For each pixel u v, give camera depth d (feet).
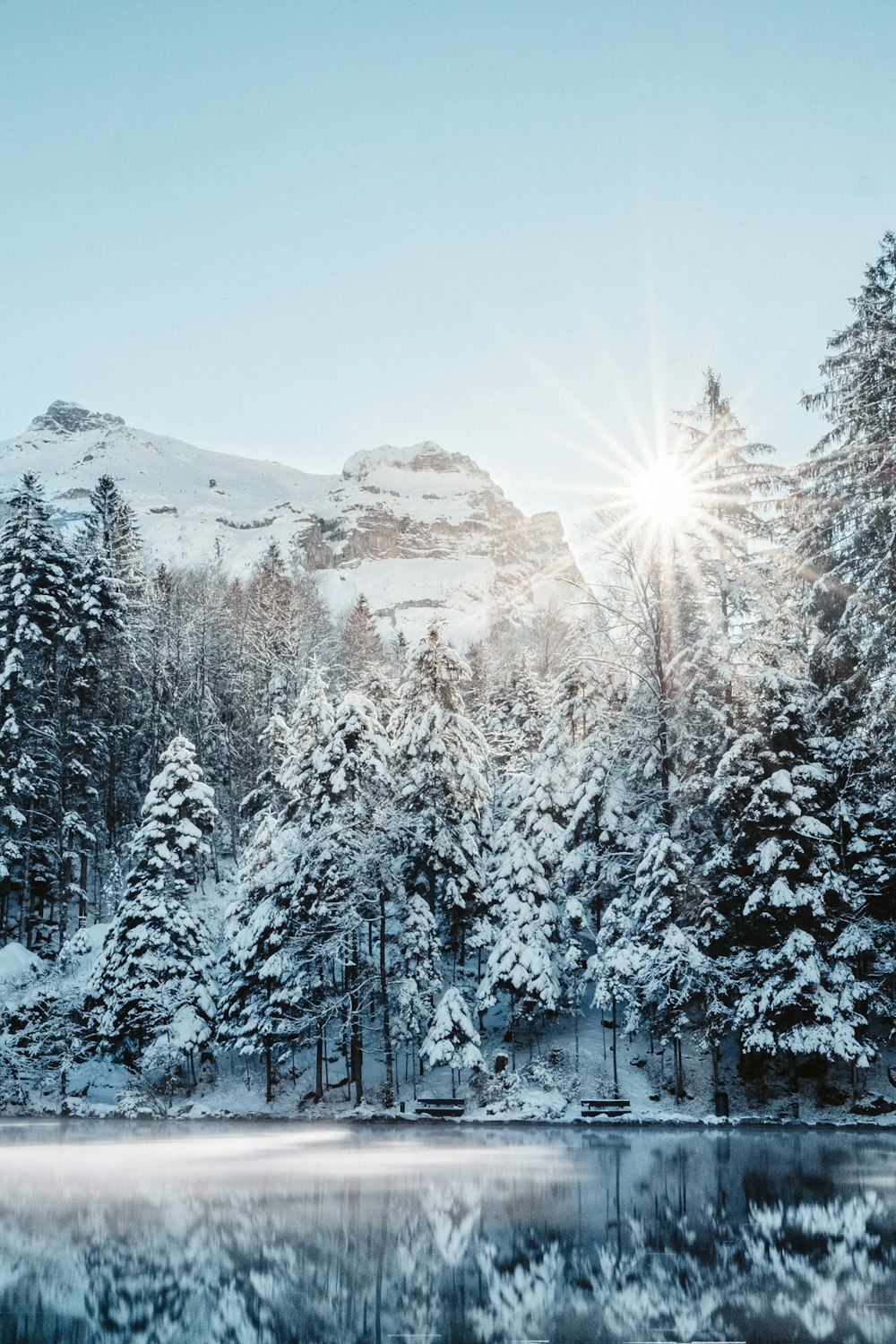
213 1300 31.42
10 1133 95.09
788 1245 39.47
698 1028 121.49
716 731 114.21
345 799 123.03
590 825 128.98
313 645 281.13
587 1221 44.96
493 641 408.87
